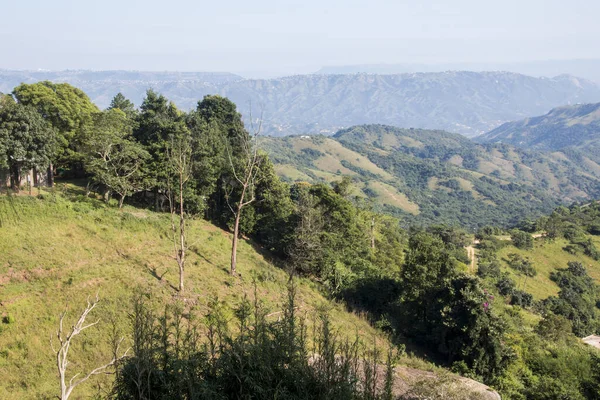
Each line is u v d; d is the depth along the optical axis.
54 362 15.98
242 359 8.33
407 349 24.67
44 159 28.56
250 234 39.62
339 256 35.38
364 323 26.67
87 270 22.20
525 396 20.62
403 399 12.86
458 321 23.39
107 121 33.78
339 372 8.65
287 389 7.94
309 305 26.73
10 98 31.52
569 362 24.08
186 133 36.06
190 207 36.22
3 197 25.84
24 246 22.41
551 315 39.16
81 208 28.86
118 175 32.31
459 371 22.16
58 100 35.59
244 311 10.37
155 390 8.12
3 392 14.03
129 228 29.36
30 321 17.69
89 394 14.24
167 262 26.59
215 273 27.52
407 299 29.45
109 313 19.16
